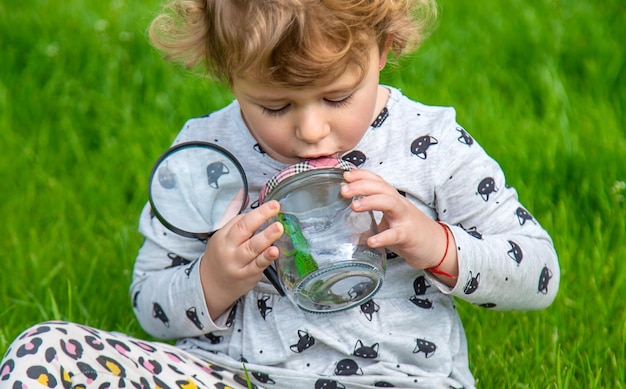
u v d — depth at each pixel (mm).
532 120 4117
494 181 2486
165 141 4137
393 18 2275
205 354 2457
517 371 2789
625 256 3232
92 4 5305
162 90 4609
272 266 2354
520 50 4730
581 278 3193
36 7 5293
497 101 4238
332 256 2102
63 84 4727
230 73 2186
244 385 2418
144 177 3920
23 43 5023
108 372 2189
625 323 2904
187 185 2297
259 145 2510
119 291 3316
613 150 3785
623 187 3561
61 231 3705
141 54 4844
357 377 2361
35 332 2158
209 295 2410
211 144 2270
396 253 2377
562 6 5133
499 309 2533
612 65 4531
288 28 2027
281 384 2396
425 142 2453
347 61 2078
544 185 3684
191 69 2455
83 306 3191
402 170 2438
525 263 2434
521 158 3795
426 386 2371
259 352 2410
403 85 4371
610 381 2779
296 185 2117
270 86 2086
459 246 2330
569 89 4375
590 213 3549
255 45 2029
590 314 3037
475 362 2850
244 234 2254
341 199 2127
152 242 2625
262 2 2059
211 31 2219
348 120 2174
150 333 2658
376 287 2221
